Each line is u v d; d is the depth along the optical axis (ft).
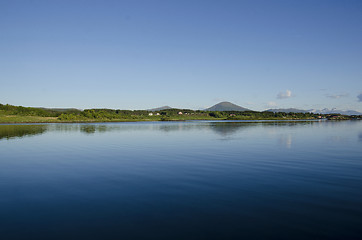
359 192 46.16
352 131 219.00
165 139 152.56
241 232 30.96
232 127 304.71
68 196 44.73
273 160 79.36
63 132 222.07
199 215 36.01
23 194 46.11
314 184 51.52
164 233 30.81
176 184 51.98
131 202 41.39
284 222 33.65
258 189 48.26
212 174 60.85
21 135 188.65
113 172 63.62
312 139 147.02
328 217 35.09
